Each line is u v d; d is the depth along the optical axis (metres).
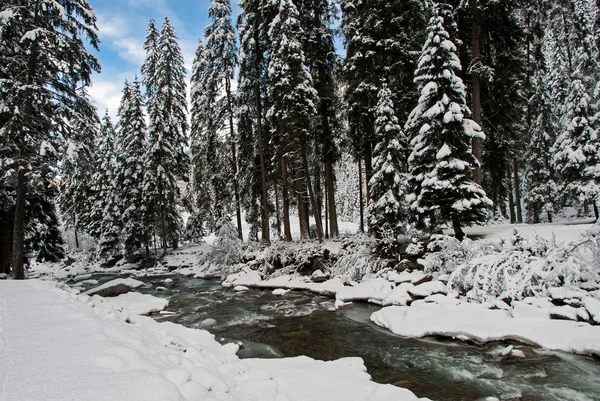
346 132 22.70
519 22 16.27
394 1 17.59
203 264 24.33
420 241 14.80
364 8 18.14
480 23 15.59
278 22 19.70
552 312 7.35
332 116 21.50
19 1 13.79
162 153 27.92
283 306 12.27
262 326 9.90
